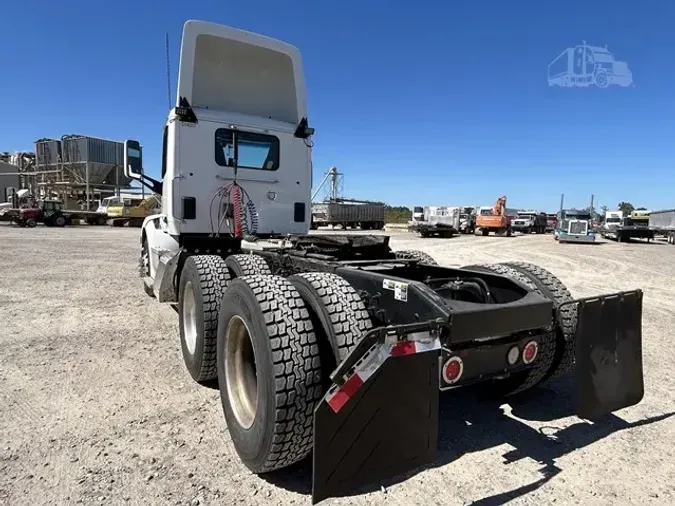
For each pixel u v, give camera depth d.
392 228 54.44
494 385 3.72
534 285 3.46
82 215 39.25
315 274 2.90
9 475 2.62
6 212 35.25
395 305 2.69
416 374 2.20
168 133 5.43
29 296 7.85
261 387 2.52
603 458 2.91
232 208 5.56
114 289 8.59
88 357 4.71
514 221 48.09
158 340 5.35
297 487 2.57
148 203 39.94
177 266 5.27
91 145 43.88
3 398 3.68
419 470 2.75
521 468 2.79
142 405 3.60
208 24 5.26
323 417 2.00
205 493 2.49
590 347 2.80
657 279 11.58
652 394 3.94
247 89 5.90
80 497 2.44
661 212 36.44
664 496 2.51
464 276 3.58
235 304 2.84
